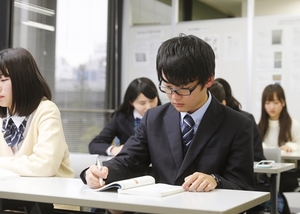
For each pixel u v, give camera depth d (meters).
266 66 5.77
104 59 6.01
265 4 6.62
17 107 2.16
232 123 1.85
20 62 2.16
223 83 3.37
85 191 1.53
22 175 1.99
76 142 5.73
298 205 4.99
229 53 5.92
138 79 3.72
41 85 2.23
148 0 6.30
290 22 5.68
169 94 1.71
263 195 1.49
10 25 3.85
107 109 6.06
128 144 1.97
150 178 1.66
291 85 5.67
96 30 5.85
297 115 5.63
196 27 6.08
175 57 1.67
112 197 1.41
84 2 5.59
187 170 1.81
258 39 5.80
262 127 4.81
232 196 1.46
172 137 1.88
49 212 1.71
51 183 1.73
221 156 1.81
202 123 1.84
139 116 3.71
